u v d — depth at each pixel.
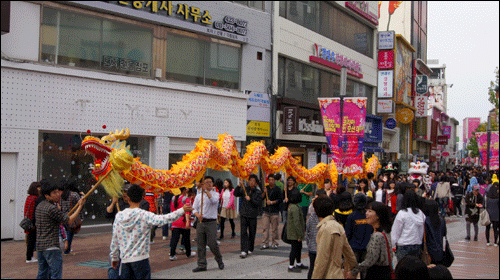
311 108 21.67
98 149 7.09
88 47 12.98
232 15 17.16
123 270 5.72
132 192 5.86
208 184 8.71
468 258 10.53
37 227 6.59
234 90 17.30
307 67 22.05
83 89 12.57
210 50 16.56
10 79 11.15
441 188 19.53
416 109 38.28
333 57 23.52
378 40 30.66
